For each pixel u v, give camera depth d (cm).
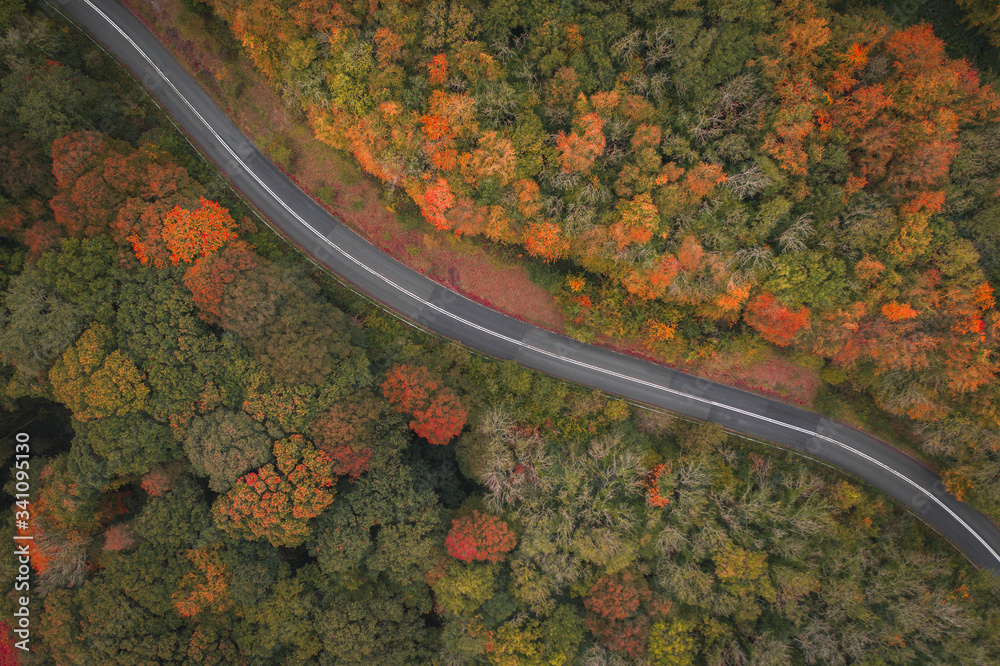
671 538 4203
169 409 4047
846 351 4156
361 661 3994
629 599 4038
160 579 4009
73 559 4144
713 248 4069
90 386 3875
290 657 4125
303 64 4103
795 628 4141
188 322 3997
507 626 4109
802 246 3969
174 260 4031
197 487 4250
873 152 3825
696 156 3941
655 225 3931
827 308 4034
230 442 3944
